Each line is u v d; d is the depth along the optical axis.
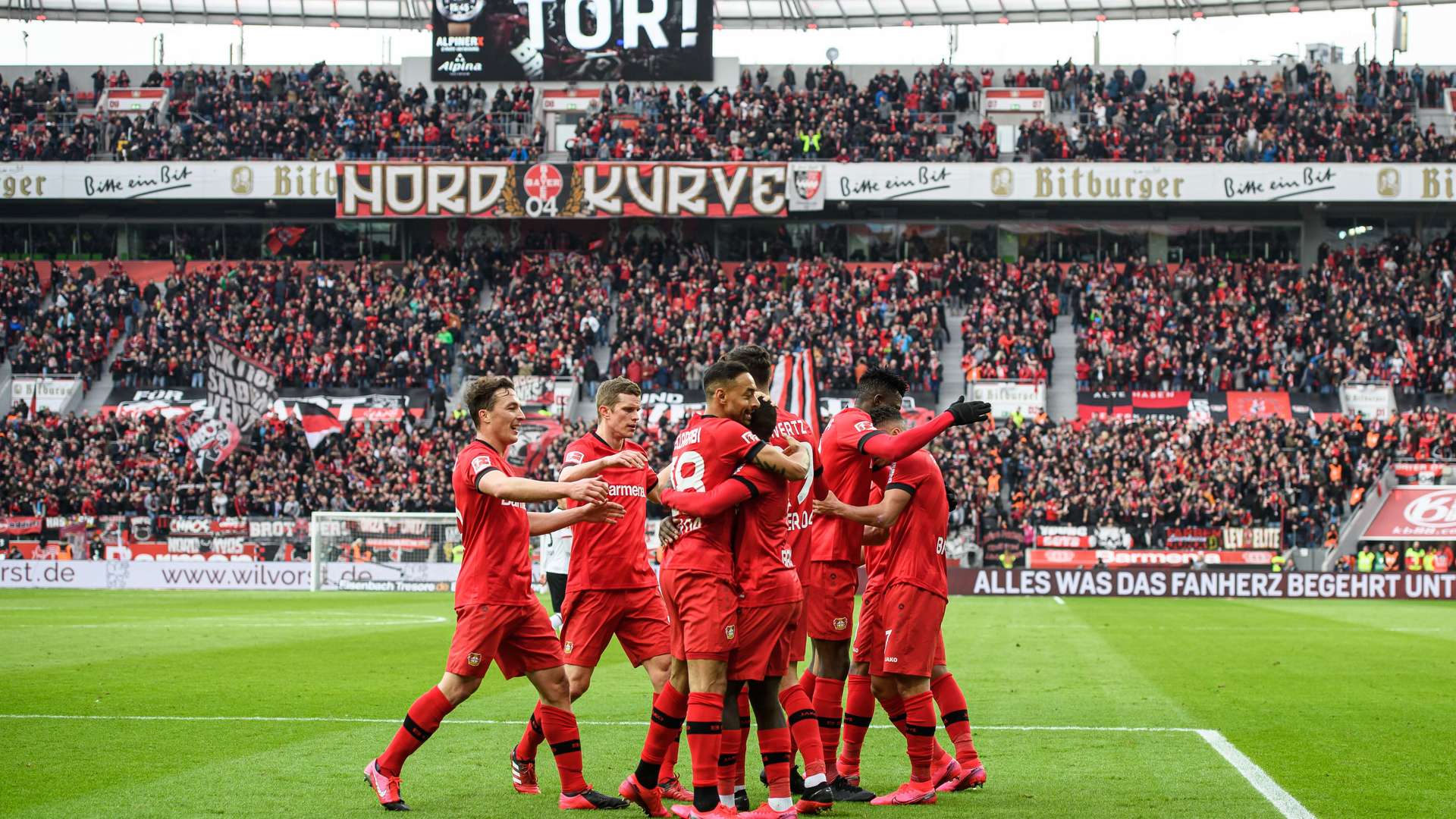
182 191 43.69
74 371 41.12
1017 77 47.56
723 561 6.96
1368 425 35.59
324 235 47.12
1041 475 34.12
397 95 46.38
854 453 8.05
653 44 46.94
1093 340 40.19
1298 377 39.19
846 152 44.38
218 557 34.38
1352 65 48.00
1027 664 14.65
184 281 43.38
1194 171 42.56
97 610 23.95
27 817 6.76
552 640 7.44
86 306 42.72
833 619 7.93
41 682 12.45
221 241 47.25
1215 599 30.41
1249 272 43.75
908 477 7.64
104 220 47.03
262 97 46.81
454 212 43.31
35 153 44.50
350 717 10.34
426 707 7.10
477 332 41.25
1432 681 13.05
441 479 34.97
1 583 34.19
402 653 15.70
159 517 34.56
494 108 46.59
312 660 14.84
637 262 44.47
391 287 43.06
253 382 37.66
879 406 8.16
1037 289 42.34
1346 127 43.56
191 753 8.67
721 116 45.34
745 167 43.22
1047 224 46.56
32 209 46.88
